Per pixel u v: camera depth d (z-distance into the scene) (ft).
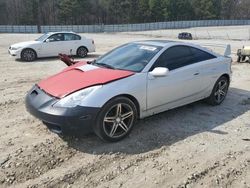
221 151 14.34
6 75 32.01
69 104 13.50
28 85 27.09
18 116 18.34
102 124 14.08
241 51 42.63
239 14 410.93
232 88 26.40
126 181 11.80
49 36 47.34
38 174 12.16
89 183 11.64
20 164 12.80
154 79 15.90
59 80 15.34
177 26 269.64
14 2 296.10
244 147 14.82
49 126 14.15
